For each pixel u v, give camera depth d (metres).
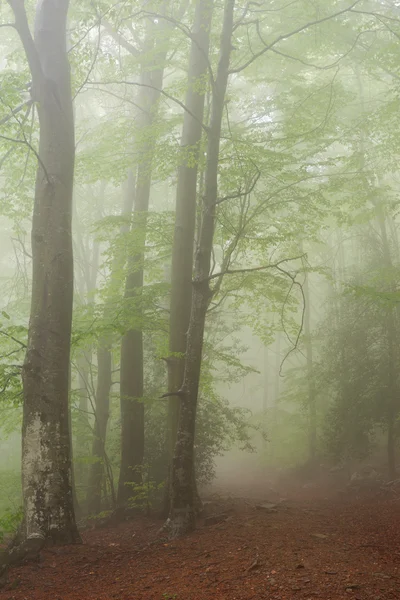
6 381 9.45
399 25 14.07
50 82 9.66
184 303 12.00
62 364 9.03
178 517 9.01
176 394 9.19
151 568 6.97
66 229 9.52
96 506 14.73
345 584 5.43
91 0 10.64
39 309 9.14
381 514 11.70
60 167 9.60
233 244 10.30
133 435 13.70
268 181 13.23
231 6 10.47
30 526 8.23
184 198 12.44
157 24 15.43
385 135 14.98
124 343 14.17
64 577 6.88
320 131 12.55
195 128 12.52
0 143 11.19
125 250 13.59
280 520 9.88
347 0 15.14
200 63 12.52
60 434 8.75
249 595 5.33
